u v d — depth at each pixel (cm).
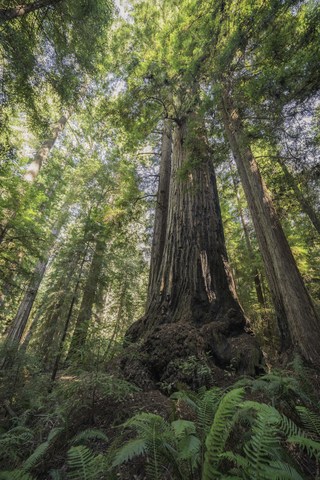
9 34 454
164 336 426
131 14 1081
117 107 681
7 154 545
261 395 296
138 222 970
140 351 424
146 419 194
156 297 549
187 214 632
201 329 439
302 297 442
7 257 646
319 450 152
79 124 1312
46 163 1234
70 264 615
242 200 1289
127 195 890
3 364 472
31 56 492
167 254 603
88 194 1142
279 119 427
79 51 590
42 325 720
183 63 591
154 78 615
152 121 739
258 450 145
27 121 654
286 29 395
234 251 1268
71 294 565
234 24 452
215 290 511
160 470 165
